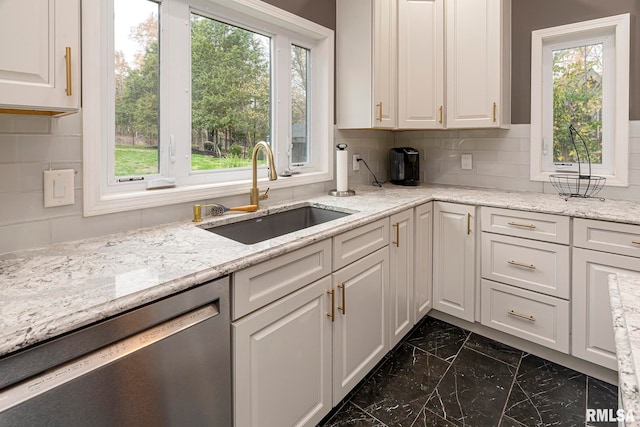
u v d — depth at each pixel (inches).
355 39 91.7
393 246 77.3
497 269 84.2
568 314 75.1
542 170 98.0
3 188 44.7
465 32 95.5
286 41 85.7
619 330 24.9
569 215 73.0
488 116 93.9
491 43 92.2
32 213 47.0
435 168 116.5
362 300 67.9
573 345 75.0
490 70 92.8
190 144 68.4
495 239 83.7
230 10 72.4
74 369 30.6
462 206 88.0
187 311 38.9
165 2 62.3
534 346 82.7
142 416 35.5
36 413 28.7
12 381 27.6
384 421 63.3
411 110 97.9
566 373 76.2
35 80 36.4
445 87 99.0
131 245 49.1
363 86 91.3
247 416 46.3
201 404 41.0
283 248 48.9
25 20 35.4
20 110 40.7
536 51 94.5
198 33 68.7
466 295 89.5
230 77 75.0
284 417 52.2
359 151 107.7
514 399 68.4
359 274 66.8
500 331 87.6
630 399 18.5
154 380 36.2
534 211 77.4
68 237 50.4
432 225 93.6
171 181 64.4
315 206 81.0
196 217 62.8
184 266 40.9
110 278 37.4
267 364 48.8
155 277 37.7
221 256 44.4
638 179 83.3
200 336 40.0
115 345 33.4
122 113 58.4
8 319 28.9
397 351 84.7
